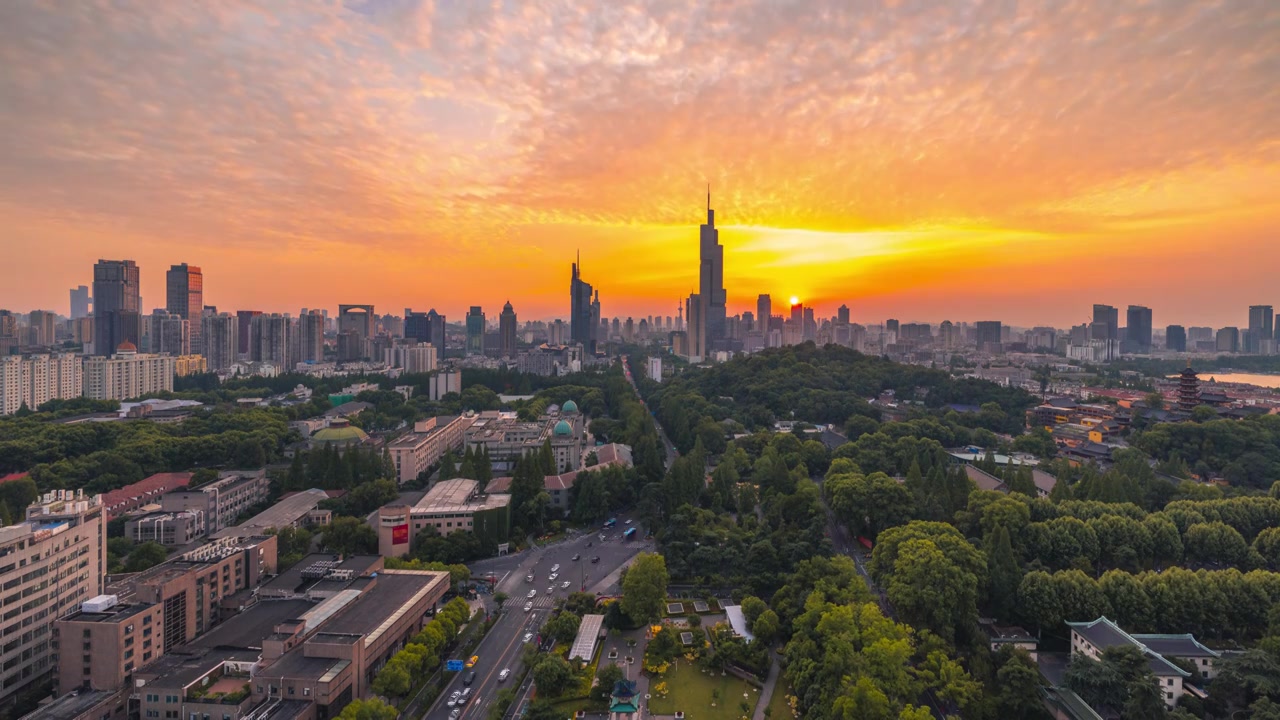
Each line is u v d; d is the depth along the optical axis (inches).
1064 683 7657.5
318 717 7564.0
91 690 7859.3
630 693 7746.1
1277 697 6924.2
